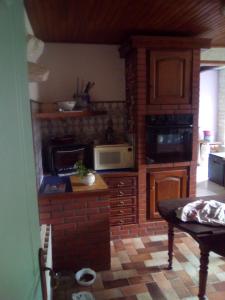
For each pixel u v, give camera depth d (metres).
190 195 3.03
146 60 2.67
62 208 2.24
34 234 0.93
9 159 0.66
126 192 2.87
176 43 2.65
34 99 2.53
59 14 2.14
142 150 2.83
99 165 2.88
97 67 3.14
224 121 5.70
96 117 3.21
